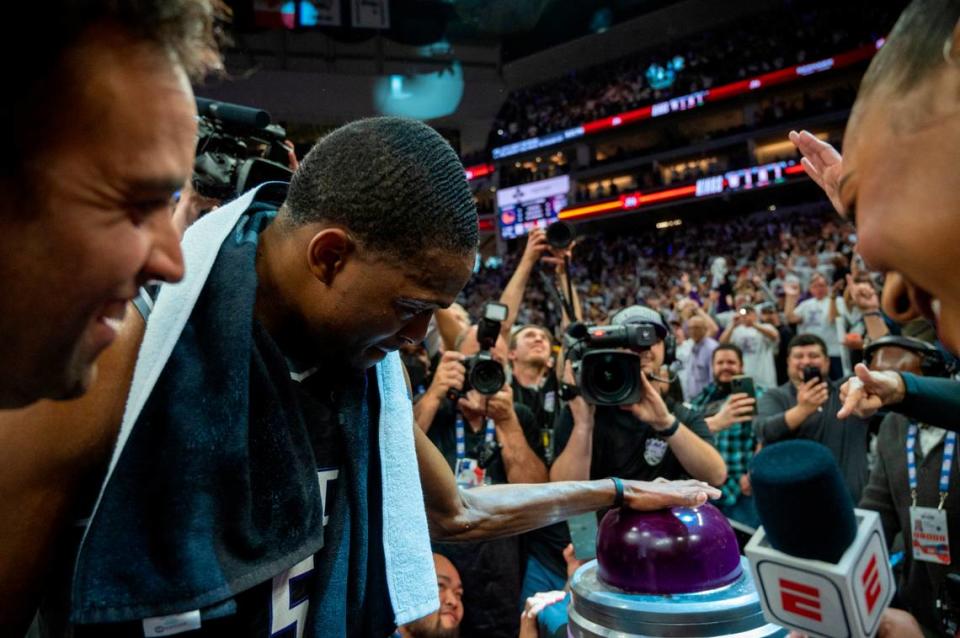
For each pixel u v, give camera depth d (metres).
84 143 0.29
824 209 16.62
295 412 0.56
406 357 2.34
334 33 12.80
